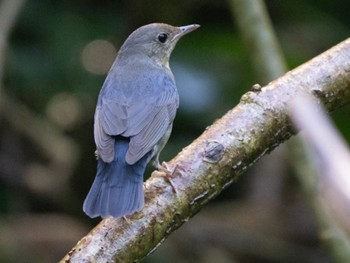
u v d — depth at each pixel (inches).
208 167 222.2
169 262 481.7
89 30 493.4
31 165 525.0
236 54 471.2
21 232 481.7
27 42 490.6
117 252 205.6
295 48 486.3
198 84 467.2
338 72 241.9
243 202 539.5
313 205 288.0
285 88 237.0
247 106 234.1
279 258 509.0
